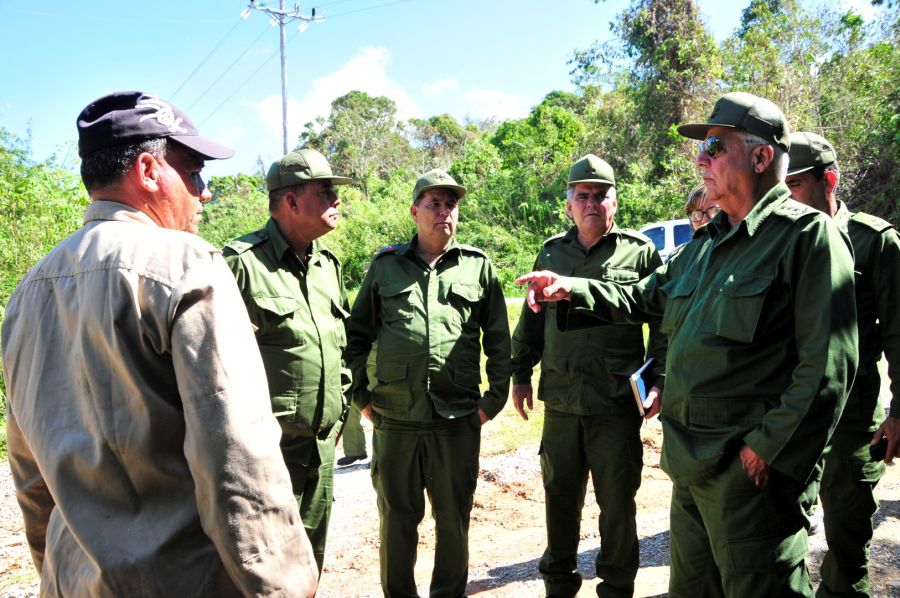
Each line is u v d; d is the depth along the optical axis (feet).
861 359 9.07
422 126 182.60
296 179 9.32
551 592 10.61
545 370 10.84
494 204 79.10
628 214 65.00
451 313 10.40
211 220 95.30
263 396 4.62
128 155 5.03
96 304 4.49
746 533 6.61
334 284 10.17
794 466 6.25
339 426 9.95
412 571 10.31
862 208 51.85
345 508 15.17
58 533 4.80
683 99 68.13
